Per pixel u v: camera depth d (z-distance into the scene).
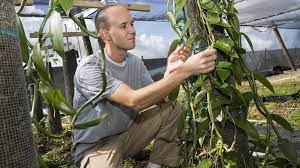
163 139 1.92
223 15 1.32
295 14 8.27
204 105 1.32
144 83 1.99
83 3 2.98
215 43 1.25
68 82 4.12
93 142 1.77
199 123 1.30
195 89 1.30
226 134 1.33
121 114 1.81
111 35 1.77
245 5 6.77
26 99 0.84
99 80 1.69
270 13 7.73
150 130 1.93
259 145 1.41
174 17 1.34
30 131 0.84
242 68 1.31
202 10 1.26
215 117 1.26
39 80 1.06
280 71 11.95
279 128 3.45
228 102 1.25
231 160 1.25
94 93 1.67
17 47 0.82
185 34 1.36
